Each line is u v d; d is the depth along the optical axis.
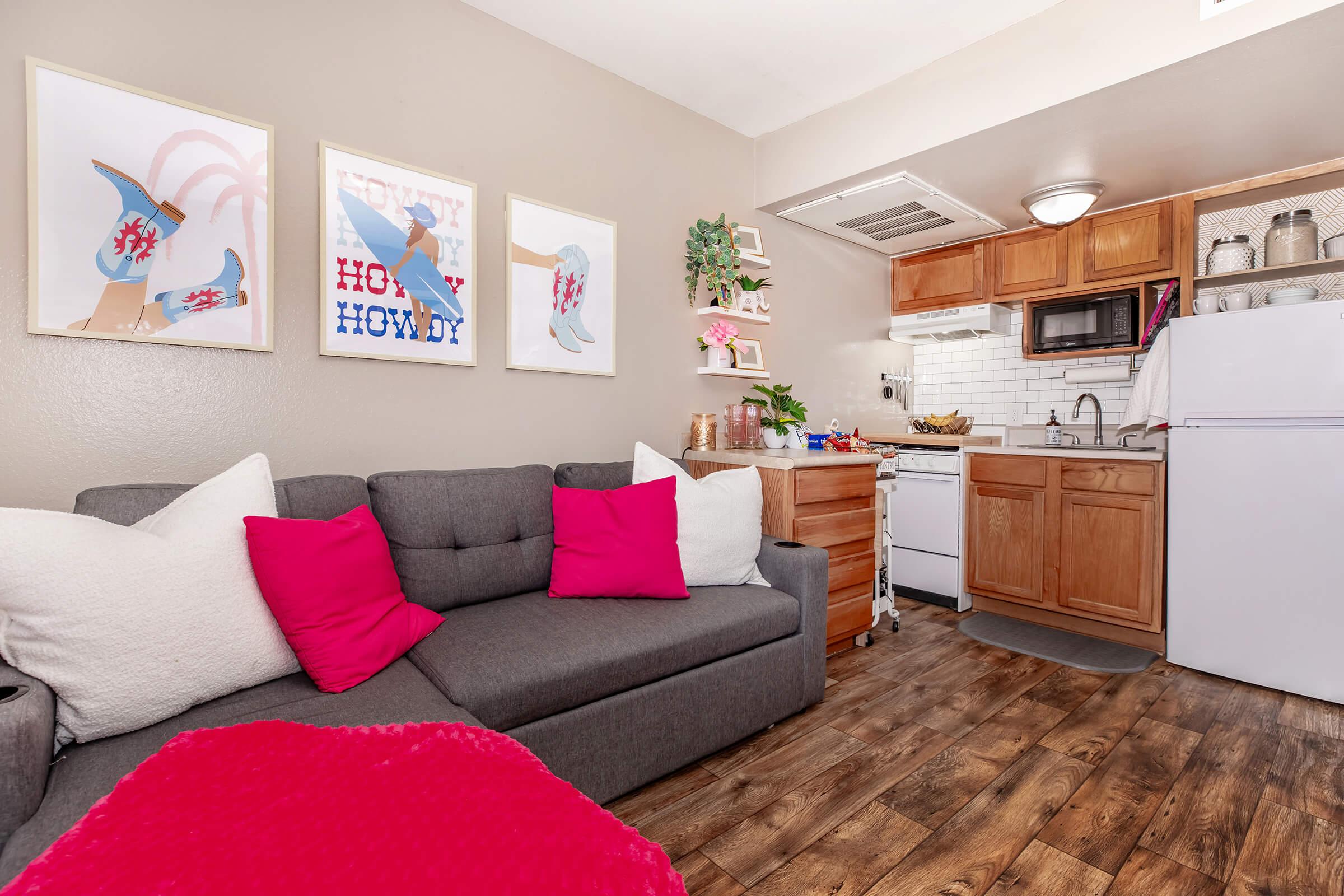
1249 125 2.41
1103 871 1.35
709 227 2.90
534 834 0.68
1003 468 3.19
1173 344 2.54
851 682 2.37
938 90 2.57
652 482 2.05
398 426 2.07
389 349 2.04
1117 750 1.86
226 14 1.75
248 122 1.77
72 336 1.54
